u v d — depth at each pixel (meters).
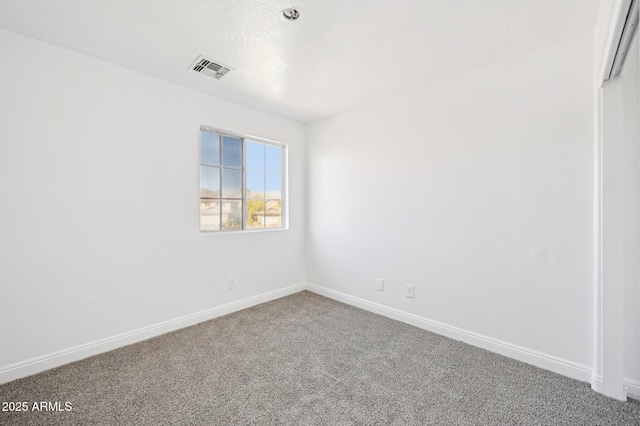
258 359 2.05
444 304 2.42
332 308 3.05
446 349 2.19
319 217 3.47
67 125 1.97
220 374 1.87
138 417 1.49
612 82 1.59
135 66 2.20
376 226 2.89
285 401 1.62
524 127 1.99
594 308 1.73
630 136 1.59
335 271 3.31
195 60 2.11
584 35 1.76
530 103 1.96
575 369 1.82
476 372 1.90
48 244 1.92
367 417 1.50
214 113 2.75
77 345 2.04
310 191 3.57
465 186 2.28
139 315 2.32
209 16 1.62
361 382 1.79
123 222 2.23
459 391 1.71
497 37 1.80
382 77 2.35
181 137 2.54
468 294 2.28
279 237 3.37
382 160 2.83
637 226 1.60
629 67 1.56
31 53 1.84
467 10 1.56
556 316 1.89
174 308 2.52
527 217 1.99
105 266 2.15
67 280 2.00
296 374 1.88
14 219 1.80
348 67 2.19
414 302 2.62
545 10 1.55
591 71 1.74
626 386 1.65
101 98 2.11
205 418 1.49
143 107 2.31
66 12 1.58
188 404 1.59
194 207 2.63
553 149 1.88
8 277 1.79
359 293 3.07
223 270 2.87
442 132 2.39
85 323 2.07
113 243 2.19
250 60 2.10
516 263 2.04
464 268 2.30
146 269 2.36
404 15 1.60
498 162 2.11
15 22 1.68
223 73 2.30
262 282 3.21
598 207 1.67
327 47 1.92
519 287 2.04
